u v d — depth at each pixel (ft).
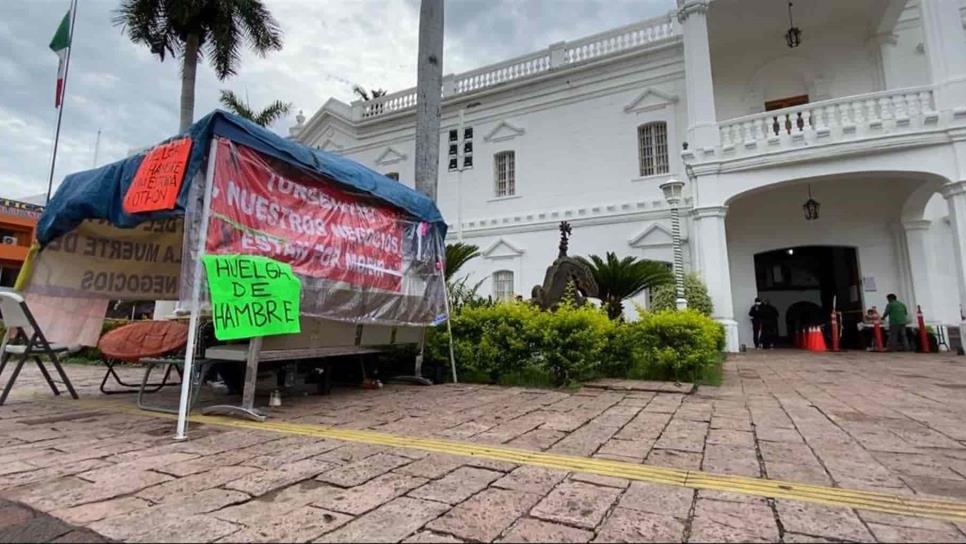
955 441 11.33
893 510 7.21
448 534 6.40
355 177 18.65
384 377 22.66
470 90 59.82
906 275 41.73
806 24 45.75
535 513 7.09
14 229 80.18
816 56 46.39
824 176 36.35
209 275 12.68
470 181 59.16
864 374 24.70
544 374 21.39
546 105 55.16
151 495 7.72
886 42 43.01
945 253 41.73
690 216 45.29
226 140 13.85
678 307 32.68
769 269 53.72
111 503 7.38
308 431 12.31
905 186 40.63
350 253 18.02
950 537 6.30
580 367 20.66
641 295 45.62
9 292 16.61
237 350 14.49
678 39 47.75
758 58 48.55
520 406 16.02
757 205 47.78
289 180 16.03
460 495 7.80
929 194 38.50
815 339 43.37
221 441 11.23
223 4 46.06
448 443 11.13
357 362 21.59
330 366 19.34
